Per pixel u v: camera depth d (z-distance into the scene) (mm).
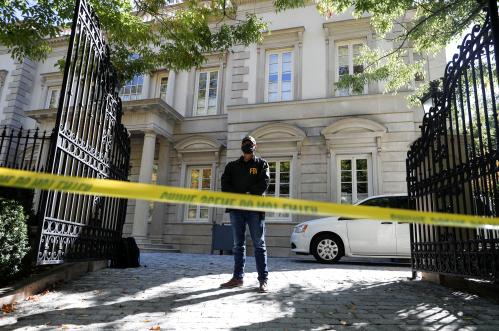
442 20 7477
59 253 3820
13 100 18172
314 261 9461
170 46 8094
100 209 5098
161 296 3717
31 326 2662
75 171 4086
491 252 3404
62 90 3590
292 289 4242
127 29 7434
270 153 13727
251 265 6961
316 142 13398
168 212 15164
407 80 9383
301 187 13180
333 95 13719
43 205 3469
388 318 3012
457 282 4359
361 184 12727
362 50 9852
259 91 14562
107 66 5059
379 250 8414
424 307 3410
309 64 14219
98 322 2787
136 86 17109
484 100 3590
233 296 3773
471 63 3871
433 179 4801
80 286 4125
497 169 3406
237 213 4371
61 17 7238
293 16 14797
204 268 6039
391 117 12812
